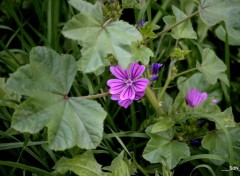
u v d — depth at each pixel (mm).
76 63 491
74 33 450
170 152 552
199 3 555
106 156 626
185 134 603
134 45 523
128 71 528
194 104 604
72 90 658
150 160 550
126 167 519
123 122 667
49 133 466
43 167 599
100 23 464
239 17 543
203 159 597
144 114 673
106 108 606
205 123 653
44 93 475
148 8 633
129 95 530
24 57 697
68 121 475
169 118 570
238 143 569
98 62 448
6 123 591
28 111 462
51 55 481
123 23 463
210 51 619
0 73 692
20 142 555
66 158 529
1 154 605
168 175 532
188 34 622
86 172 520
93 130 474
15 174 583
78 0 460
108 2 551
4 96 571
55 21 667
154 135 561
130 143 619
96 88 617
